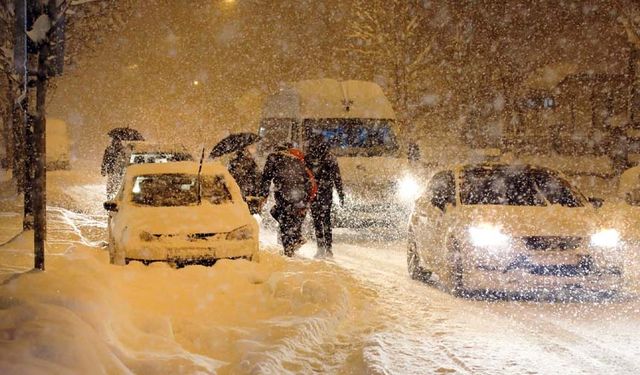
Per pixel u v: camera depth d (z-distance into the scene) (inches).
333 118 657.6
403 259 490.3
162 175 430.6
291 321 280.7
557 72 1395.2
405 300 354.6
